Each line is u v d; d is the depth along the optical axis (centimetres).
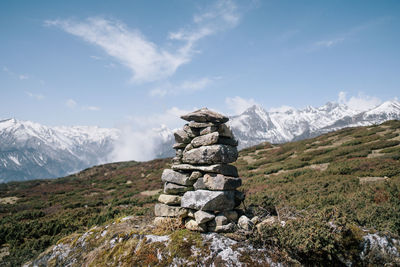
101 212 2305
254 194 1723
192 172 952
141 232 870
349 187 1664
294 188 1853
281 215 918
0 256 1423
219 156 880
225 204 862
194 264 711
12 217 2378
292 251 746
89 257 898
